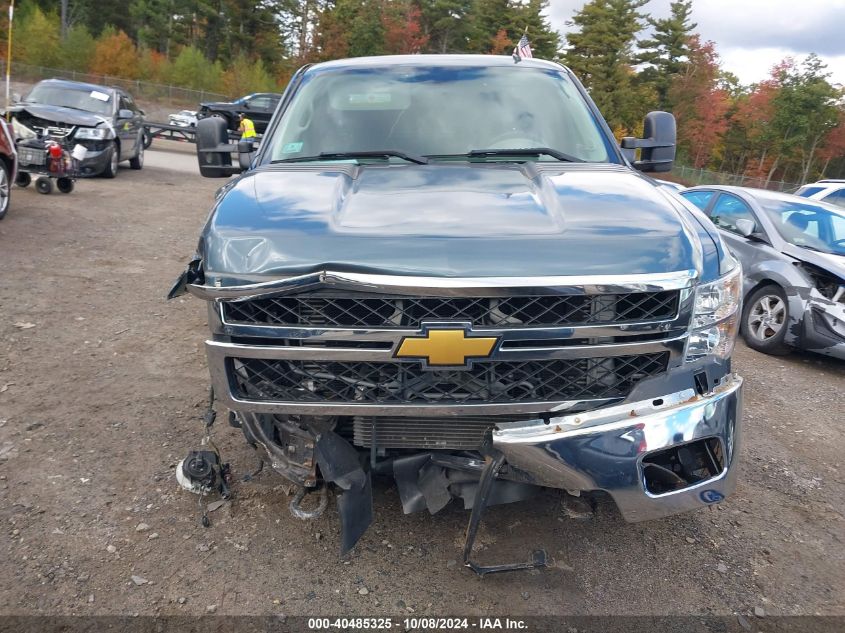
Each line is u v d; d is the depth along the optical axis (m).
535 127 3.72
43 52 52.22
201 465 3.20
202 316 5.96
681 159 63.97
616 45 61.50
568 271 2.37
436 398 2.49
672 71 65.19
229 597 2.67
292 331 2.43
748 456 4.21
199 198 12.81
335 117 3.74
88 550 2.89
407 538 3.06
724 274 2.68
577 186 2.93
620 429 2.45
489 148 3.58
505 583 2.82
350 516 2.68
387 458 2.82
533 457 2.46
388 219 2.59
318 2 65.12
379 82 3.95
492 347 2.38
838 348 6.06
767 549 3.18
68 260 7.41
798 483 3.88
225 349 2.51
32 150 10.94
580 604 2.73
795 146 63.62
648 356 2.55
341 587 2.75
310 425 2.77
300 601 2.67
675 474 2.58
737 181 44.03
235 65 55.47
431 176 3.09
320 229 2.50
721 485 2.58
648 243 2.50
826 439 4.59
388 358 2.40
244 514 3.17
